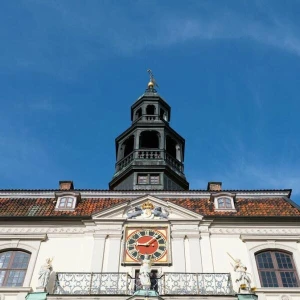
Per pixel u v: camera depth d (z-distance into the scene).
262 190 25.31
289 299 18.50
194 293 17.77
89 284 18.30
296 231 21.61
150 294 16.67
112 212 22.22
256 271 19.81
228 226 21.91
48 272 18.66
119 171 30.59
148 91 37.44
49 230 21.66
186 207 22.67
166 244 20.78
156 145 32.88
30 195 24.94
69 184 27.08
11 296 18.52
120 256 20.23
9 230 21.56
